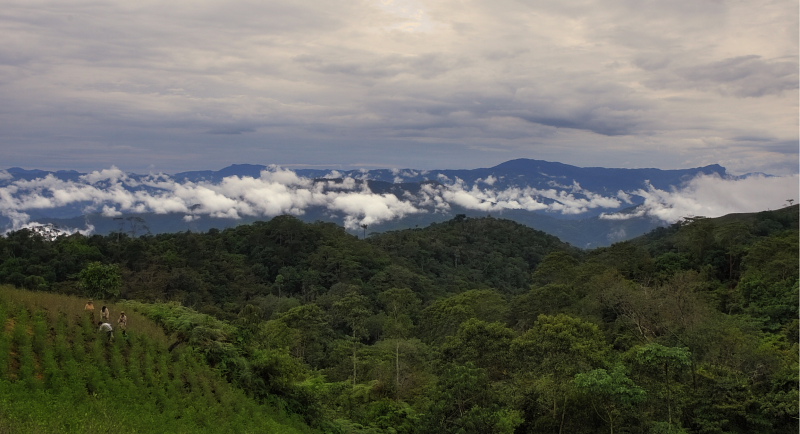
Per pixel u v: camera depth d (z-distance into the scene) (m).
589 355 25.58
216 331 23.09
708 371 27.25
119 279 34.03
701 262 61.38
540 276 61.38
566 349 26.33
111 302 29.02
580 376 22.41
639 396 21.52
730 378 25.88
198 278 71.06
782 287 43.22
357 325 52.34
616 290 41.62
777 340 34.50
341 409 28.94
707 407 24.88
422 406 28.42
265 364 22.62
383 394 34.72
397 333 51.25
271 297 71.44
